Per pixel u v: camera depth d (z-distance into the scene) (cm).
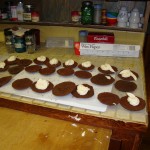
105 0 76
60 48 89
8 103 56
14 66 71
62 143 46
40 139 47
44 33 92
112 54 80
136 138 49
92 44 80
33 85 58
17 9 84
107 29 81
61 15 86
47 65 71
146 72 104
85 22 80
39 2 85
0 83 59
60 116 52
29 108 54
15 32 81
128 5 81
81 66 70
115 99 52
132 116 47
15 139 47
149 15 80
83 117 50
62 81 61
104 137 48
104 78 62
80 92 54
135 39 83
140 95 55
